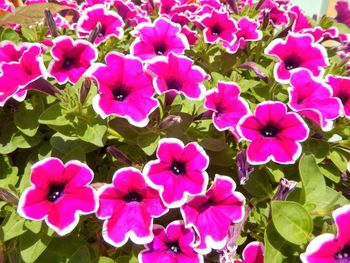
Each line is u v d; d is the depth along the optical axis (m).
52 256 0.34
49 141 0.38
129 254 0.35
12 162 0.39
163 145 0.31
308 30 0.46
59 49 0.35
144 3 0.61
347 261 0.30
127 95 0.33
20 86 0.31
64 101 0.35
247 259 0.34
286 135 0.33
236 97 0.36
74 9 0.52
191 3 0.54
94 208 0.29
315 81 0.35
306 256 0.28
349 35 0.51
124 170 0.30
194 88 0.34
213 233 0.31
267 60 0.48
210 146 0.36
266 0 0.56
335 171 0.40
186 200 0.30
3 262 0.35
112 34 0.42
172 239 0.32
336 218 0.29
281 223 0.32
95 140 0.34
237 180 0.38
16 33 0.43
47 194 0.30
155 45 0.39
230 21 0.44
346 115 0.36
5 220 0.33
